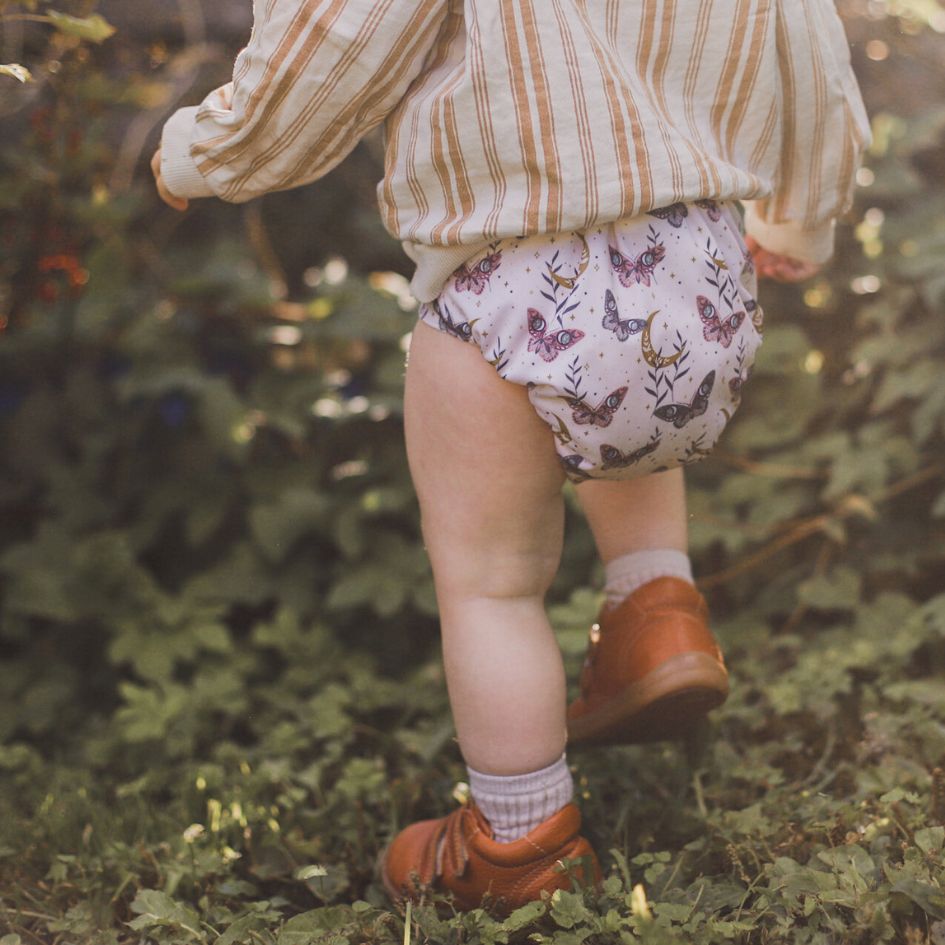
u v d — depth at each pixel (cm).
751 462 259
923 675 211
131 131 310
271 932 145
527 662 140
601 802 174
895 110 307
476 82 127
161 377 280
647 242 130
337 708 219
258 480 281
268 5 131
